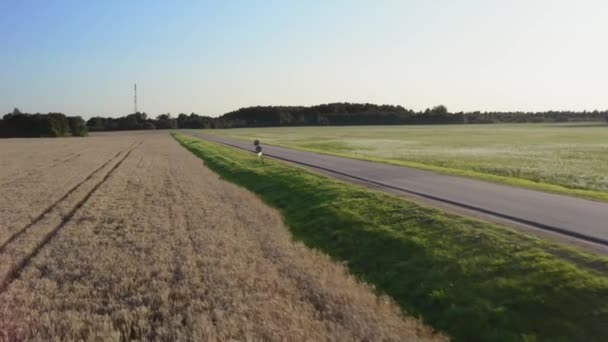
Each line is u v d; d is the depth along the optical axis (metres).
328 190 21.28
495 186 21.66
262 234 14.64
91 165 40.91
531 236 11.96
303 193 21.88
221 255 12.24
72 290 9.96
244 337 7.74
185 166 39.56
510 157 42.38
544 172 30.36
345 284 10.59
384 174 26.97
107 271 11.05
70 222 16.50
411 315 9.53
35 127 129.75
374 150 53.00
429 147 58.41
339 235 14.86
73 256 12.23
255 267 11.30
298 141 76.88
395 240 13.18
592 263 9.79
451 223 13.61
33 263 11.73
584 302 8.37
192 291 9.68
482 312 8.88
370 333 8.09
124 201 20.95
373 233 14.13
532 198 18.23
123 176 31.56
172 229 15.35
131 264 11.55
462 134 101.38
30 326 8.17
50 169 37.06
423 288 10.34
